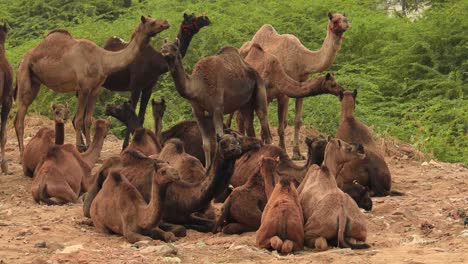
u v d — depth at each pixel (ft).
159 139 99.60
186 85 93.20
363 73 163.84
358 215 67.15
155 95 153.28
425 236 71.67
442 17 175.22
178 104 151.74
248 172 83.20
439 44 170.60
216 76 95.61
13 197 91.71
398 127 139.95
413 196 88.53
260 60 106.22
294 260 62.23
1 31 107.34
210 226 74.69
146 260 62.54
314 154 77.51
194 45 160.35
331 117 137.69
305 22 179.93
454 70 166.50
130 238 70.54
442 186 94.27
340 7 195.31
